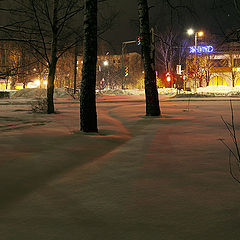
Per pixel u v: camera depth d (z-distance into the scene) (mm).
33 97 50281
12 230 2793
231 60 63219
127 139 8586
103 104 29625
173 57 61062
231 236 2643
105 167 5344
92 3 10031
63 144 7633
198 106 23719
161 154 6484
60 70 77188
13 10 11656
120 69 100188
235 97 40656
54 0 16062
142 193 3896
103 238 2623
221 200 3607
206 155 6344
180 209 3314
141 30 15414
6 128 10695
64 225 2902
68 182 4426
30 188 4133
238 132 9789
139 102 33250
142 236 2654
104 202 3562
